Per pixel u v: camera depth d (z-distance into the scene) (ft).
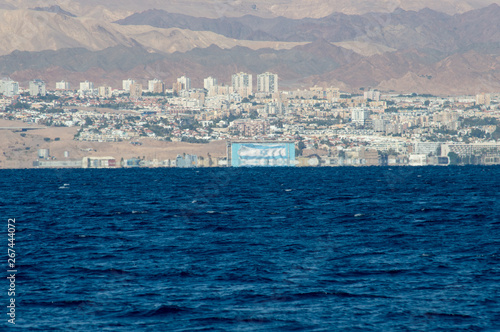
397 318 405.39
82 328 393.09
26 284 495.82
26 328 393.09
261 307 430.61
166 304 436.76
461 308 422.41
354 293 462.19
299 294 460.96
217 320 405.39
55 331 388.16
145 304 438.81
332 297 453.17
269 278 509.76
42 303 442.50
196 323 400.88
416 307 426.10
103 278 514.68
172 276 519.19
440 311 416.46
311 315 413.59
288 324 397.19
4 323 401.49
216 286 485.15
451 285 479.82
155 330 389.39
